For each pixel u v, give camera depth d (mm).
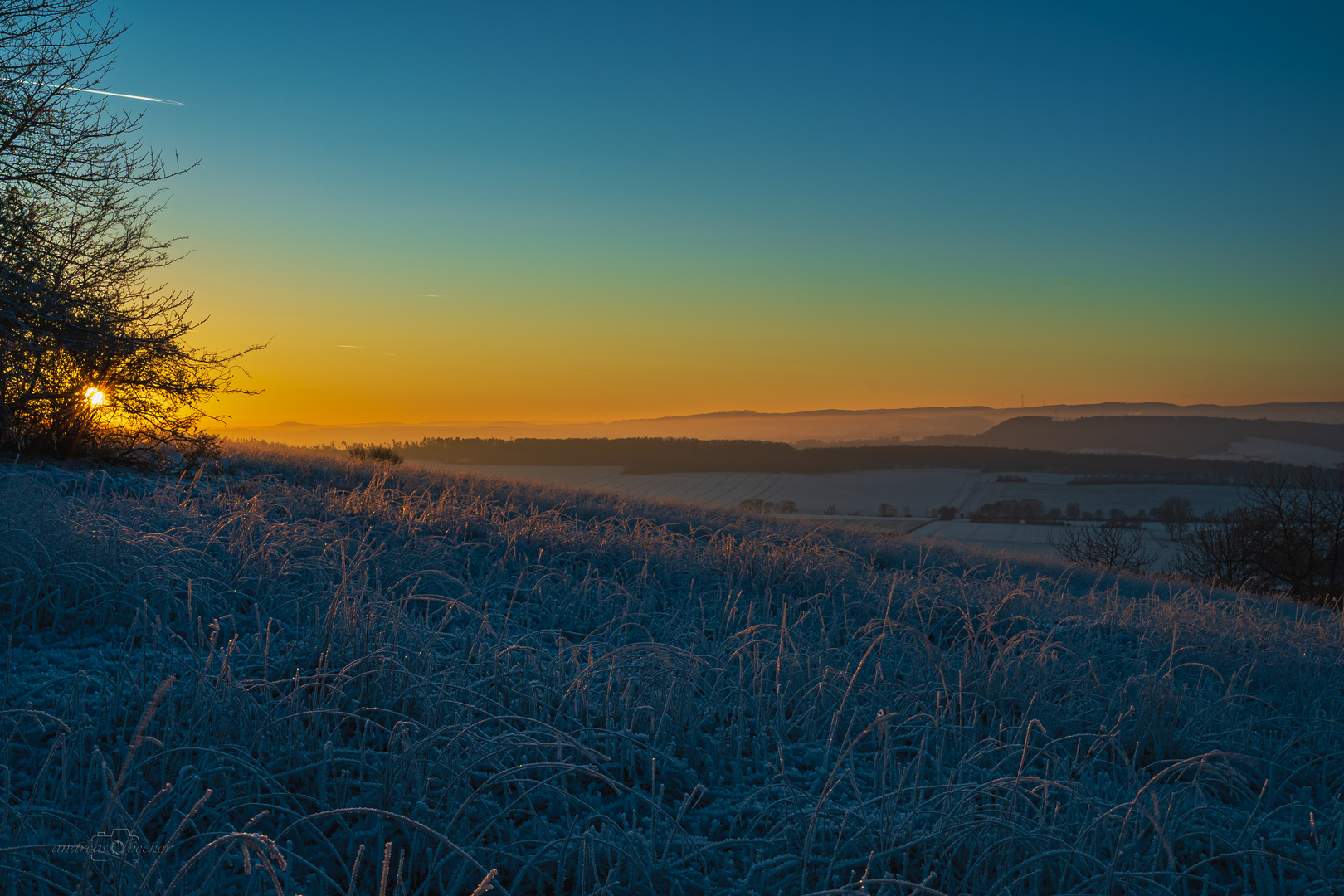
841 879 3016
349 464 16594
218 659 4141
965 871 3146
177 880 2246
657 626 6176
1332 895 3135
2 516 5660
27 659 4188
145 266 10047
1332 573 26828
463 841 2918
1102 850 3262
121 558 5402
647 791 3611
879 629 6254
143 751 3229
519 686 4402
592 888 2854
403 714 3932
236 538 6480
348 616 4715
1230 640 7309
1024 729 4527
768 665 4980
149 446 11430
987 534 89375
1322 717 5227
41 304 9008
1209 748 4633
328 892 2707
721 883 2969
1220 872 3373
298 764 3369
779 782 3701
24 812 2711
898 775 3865
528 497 15164
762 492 143500
